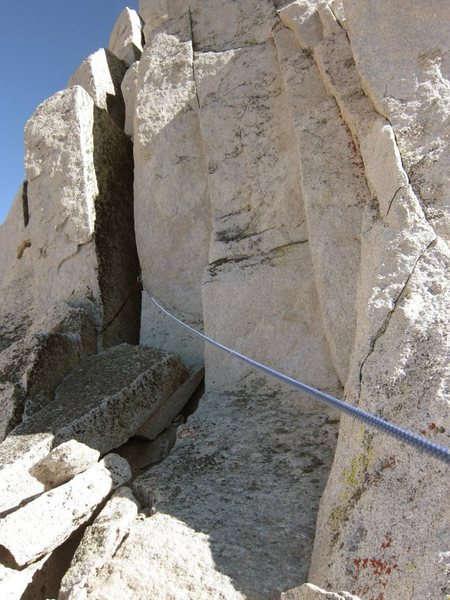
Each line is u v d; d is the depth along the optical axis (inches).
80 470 138.2
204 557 110.3
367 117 155.6
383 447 103.2
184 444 153.9
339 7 180.2
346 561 96.0
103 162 233.5
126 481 141.1
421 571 85.3
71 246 216.5
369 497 99.9
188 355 198.1
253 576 106.0
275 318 172.6
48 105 234.8
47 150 228.5
